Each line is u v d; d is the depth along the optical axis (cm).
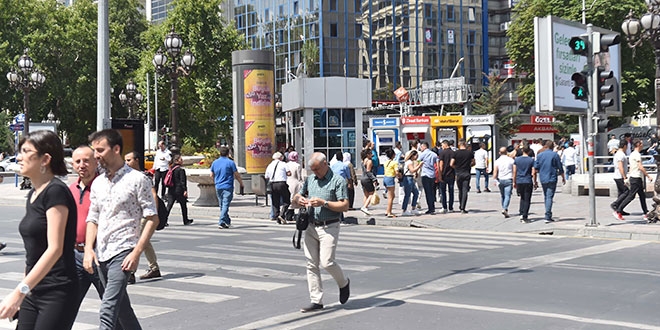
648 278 973
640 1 4178
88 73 6216
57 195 433
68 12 6369
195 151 5834
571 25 2634
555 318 733
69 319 442
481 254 1240
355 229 1752
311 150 3694
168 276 1036
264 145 2778
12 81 3400
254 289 928
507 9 8875
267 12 7906
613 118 4409
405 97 5650
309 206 788
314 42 7344
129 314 584
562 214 1920
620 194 1764
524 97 4972
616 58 2792
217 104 6009
